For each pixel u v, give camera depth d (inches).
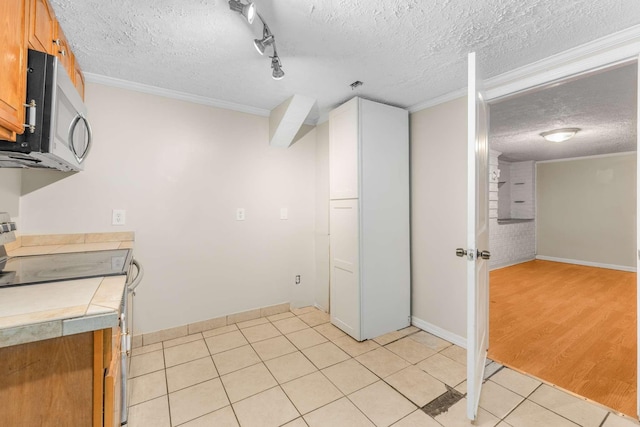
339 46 66.7
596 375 76.6
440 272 96.3
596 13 54.2
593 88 91.7
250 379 73.7
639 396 59.2
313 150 124.5
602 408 63.4
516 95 79.3
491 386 71.4
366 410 62.9
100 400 32.5
